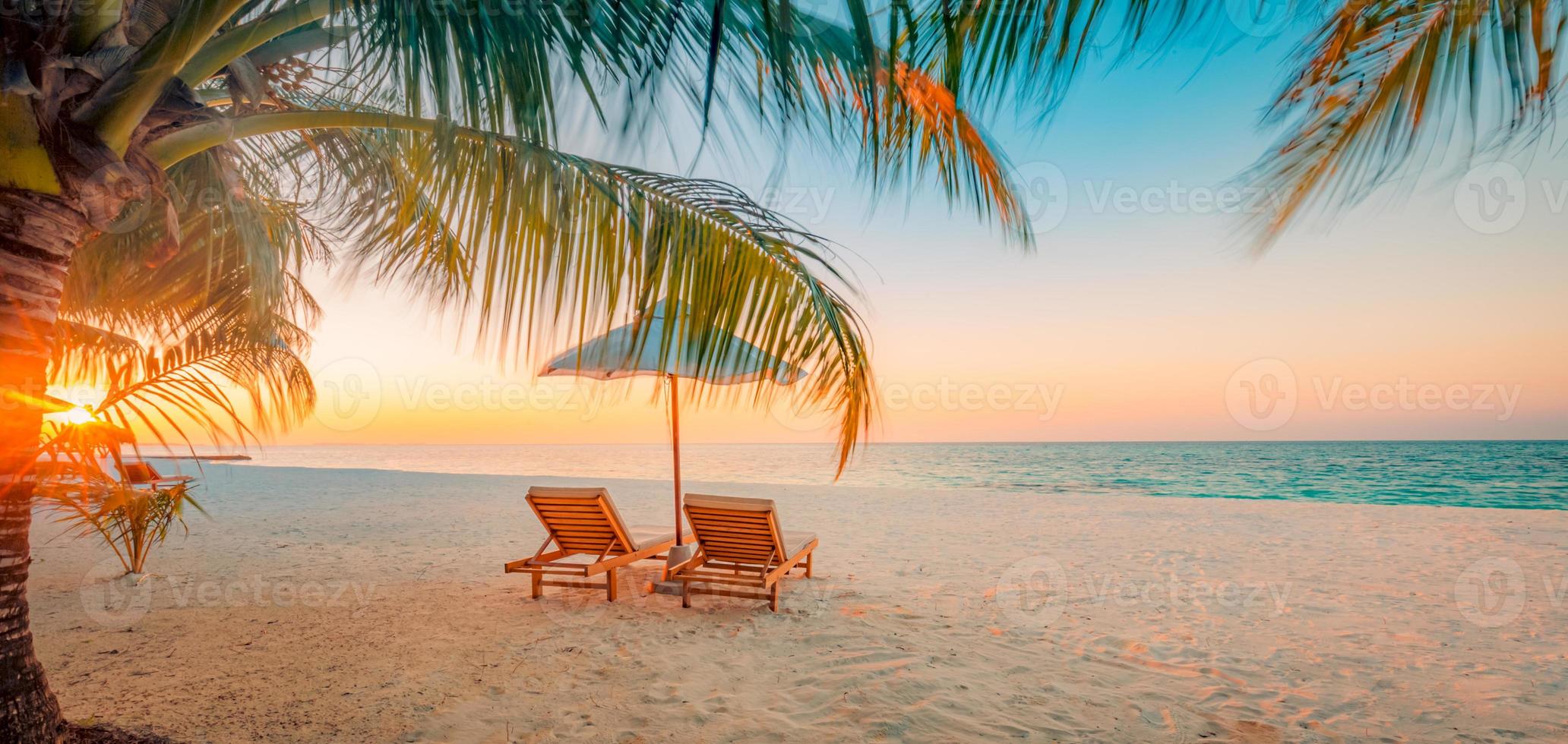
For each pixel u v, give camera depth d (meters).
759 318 2.97
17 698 2.11
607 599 5.28
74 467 2.21
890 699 3.42
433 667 3.79
